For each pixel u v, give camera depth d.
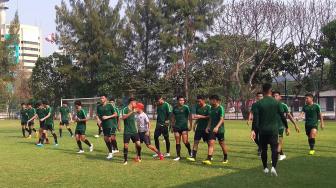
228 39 47.56
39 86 60.94
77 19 55.41
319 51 43.25
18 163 12.16
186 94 47.53
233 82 48.22
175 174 10.04
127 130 12.06
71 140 20.34
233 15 47.38
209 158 11.55
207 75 49.78
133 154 14.12
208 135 11.73
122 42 54.81
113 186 8.68
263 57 47.69
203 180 9.21
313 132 13.59
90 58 54.81
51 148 16.50
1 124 39.78
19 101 62.78
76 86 57.62
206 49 51.94
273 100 9.77
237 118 48.47
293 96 51.03
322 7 47.25
